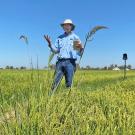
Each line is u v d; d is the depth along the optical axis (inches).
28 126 72.1
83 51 88.1
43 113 77.4
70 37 159.8
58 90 99.7
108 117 94.0
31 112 75.2
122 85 225.8
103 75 632.4
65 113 84.5
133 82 252.5
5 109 83.0
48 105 80.5
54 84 91.0
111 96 124.3
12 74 426.9
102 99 115.4
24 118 74.1
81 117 84.0
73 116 84.3
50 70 89.9
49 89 88.9
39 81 88.0
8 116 80.7
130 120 91.7
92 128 83.4
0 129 72.6
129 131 82.3
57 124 77.2
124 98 130.6
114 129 80.1
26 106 79.7
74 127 79.1
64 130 75.6
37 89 87.2
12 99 88.0
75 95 97.3
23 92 89.7
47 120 76.0
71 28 160.7
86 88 140.6
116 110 104.9
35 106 78.6
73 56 157.9
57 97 93.3
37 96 86.5
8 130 72.1
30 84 87.9
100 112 94.6
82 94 118.4
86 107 100.4
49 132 72.7
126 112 102.2
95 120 87.2
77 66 90.2
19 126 72.3
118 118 93.2
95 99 116.4
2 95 92.3
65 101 93.1
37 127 72.5
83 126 79.5
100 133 79.2
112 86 209.2
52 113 78.9
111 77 562.3
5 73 457.1
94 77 519.2
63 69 158.4
